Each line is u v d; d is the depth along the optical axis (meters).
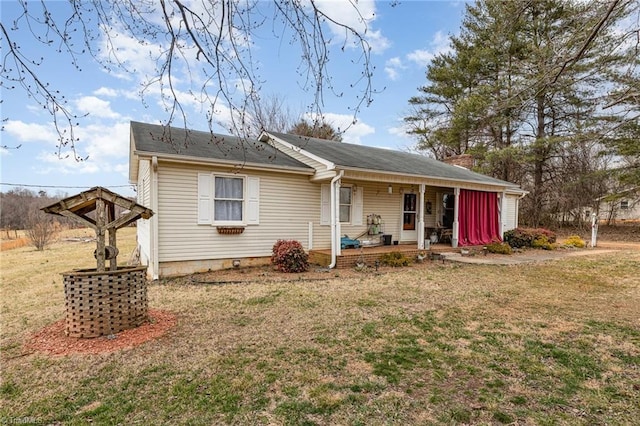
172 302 6.24
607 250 14.72
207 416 2.83
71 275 4.40
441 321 5.24
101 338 4.45
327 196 11.15
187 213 8.70
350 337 4.57
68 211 4.56
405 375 3.53
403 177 10.90
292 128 24.66
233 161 8.88
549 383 3.39
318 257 10.29
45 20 2.98
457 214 12.68
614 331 4.83
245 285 7.63
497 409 2.94
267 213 9.96
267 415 2.84
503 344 4.35
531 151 18.72
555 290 7.33
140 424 2.73
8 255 15.63
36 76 3.07
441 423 2.74
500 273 9.23
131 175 13.42
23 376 3.52
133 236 26.31
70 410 2.93
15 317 5.64
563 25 4.94
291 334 4.68
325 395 3.14
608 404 3.02
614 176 19.17
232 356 3.96
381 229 12.55
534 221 23.25
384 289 7.32
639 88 4.53
